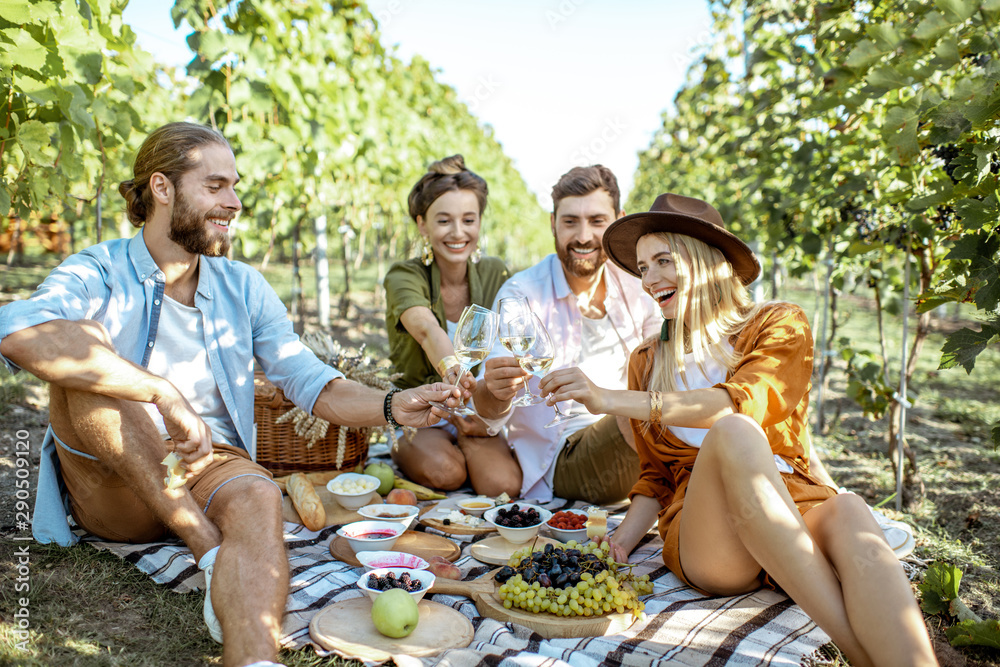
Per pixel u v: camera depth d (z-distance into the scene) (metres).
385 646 1.83
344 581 2.25
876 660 1.60
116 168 5.31
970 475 3.78
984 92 2.29
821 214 4.21
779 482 1.80
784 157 4.87
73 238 9.84
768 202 4.79
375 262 20.72
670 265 2.39
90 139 3.38
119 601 2.07
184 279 2.50
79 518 2.39
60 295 2.14
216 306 2.54
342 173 6.39
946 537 2.89
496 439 3.42
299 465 3.24
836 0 3.47
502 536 2.65
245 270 2.66
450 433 3.57
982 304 2.28
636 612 2.02
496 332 2.60
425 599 2.17
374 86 6.66
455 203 3.40
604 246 2.85
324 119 5.37
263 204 5.60
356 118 5.93
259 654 1.69
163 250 2.41
